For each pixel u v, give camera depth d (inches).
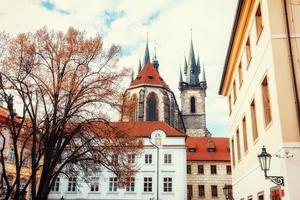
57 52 912.9
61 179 2059.5
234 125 981.8
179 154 2076.8
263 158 496.1
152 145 2102.6
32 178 810.8
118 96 973.8
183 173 2041.1
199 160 2679.6
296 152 480.7
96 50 954.1
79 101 914.1
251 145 725.3
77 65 930.7
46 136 848.9
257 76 652.1
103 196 2014.0
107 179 2034.9
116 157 1022.4
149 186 2026.3
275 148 527.8
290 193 463.5
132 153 1067.9
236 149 944.3
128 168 1040.8
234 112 976.9
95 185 2036.2
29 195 1589.6
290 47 526.9
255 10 659.4
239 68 876.6
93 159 964.6
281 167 495.5
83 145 924.0
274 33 544.1
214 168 2662.4
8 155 1462.8
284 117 498.6
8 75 856.3
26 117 918.4
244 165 822.5
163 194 2006.6
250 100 727.7
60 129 866.8
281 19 550.3
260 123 634.8
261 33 610.2
